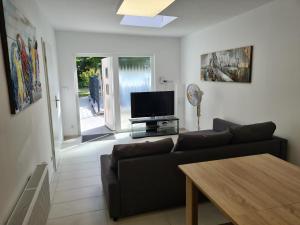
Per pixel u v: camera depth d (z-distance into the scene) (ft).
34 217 4.98
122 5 9.62
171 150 7.66
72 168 11.76
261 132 8.66
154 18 14.78
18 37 6.03
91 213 7.89
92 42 16.96
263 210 3.95
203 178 5.17
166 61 19.03
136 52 18.15
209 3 10.04
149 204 7.54
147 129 18.33
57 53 16.26
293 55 9.13
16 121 5.69
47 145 9.96
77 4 10.12
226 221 7.27
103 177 8.50
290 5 9.09
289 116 9.51
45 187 6.60
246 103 11.96
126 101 18.89
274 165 5.81
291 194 4.44
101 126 21.12
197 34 16.34
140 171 7.18
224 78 13.55
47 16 11.96
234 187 4.75
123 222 7.36
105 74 19.83
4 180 4.66
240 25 11.98
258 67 10.98
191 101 14.99
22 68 6.24
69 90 17.03
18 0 6.32
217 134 8.04
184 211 7.88
